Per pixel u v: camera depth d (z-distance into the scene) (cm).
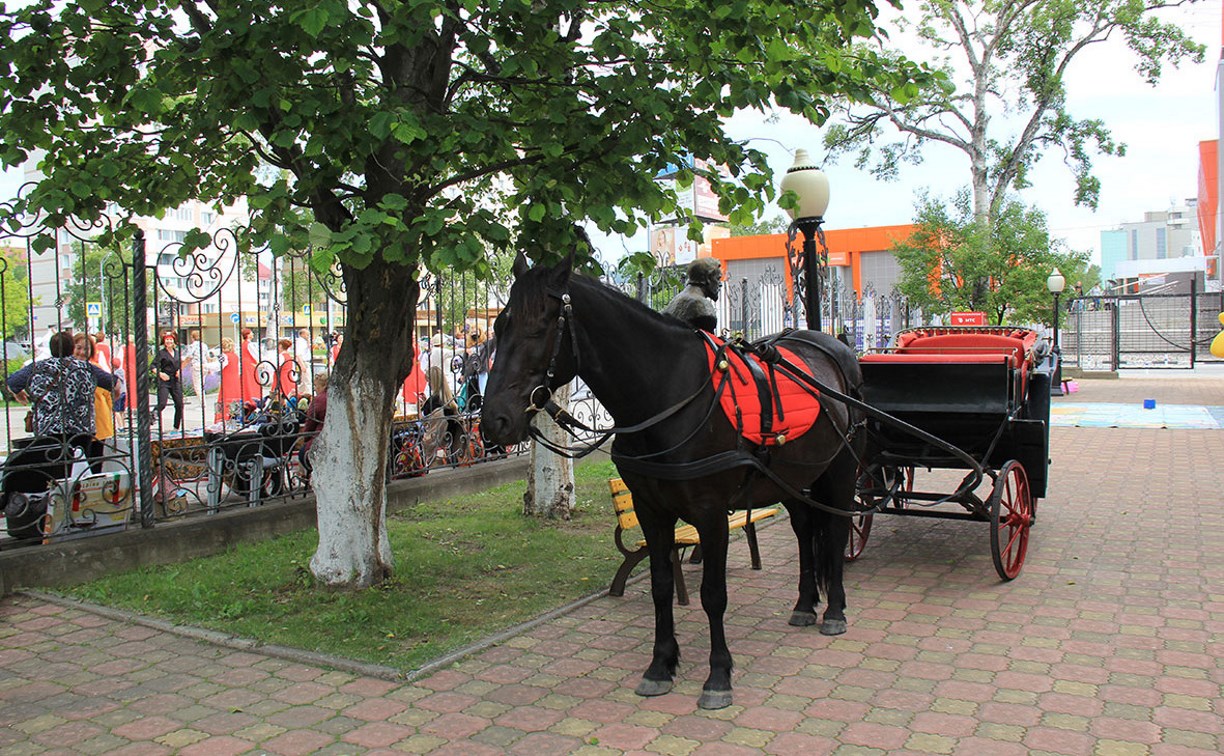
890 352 793
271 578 646
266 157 551
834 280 1503
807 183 843
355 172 503
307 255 592
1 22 491
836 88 566
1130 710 416
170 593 612
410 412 1102
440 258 427
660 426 424
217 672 489
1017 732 396
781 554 732
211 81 471
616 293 433
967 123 2662
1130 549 709
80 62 560
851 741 392
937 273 2328
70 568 646
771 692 448
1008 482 650
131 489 698
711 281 571
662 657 452
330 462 620
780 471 484
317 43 461
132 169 577
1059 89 2588
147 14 497
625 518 604
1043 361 751
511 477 1067
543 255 535
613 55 530
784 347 558
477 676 477
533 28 495
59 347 697
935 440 548
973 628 536
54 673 490
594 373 421
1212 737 387
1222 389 2211
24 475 670
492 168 564
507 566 689
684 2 542
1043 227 2228
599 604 602
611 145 517
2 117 525
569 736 404
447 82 602
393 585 631
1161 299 3781
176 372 913
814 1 531
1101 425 1514
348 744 401
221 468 778
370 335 612
